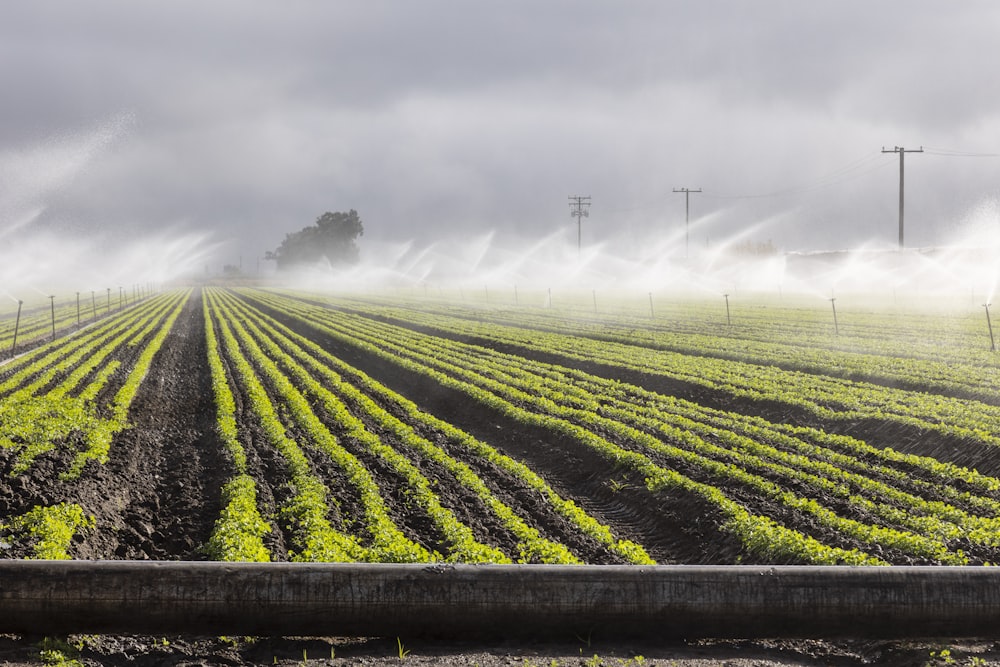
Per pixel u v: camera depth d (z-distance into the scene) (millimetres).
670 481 18703
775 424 25969
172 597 9633
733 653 10078
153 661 9750
